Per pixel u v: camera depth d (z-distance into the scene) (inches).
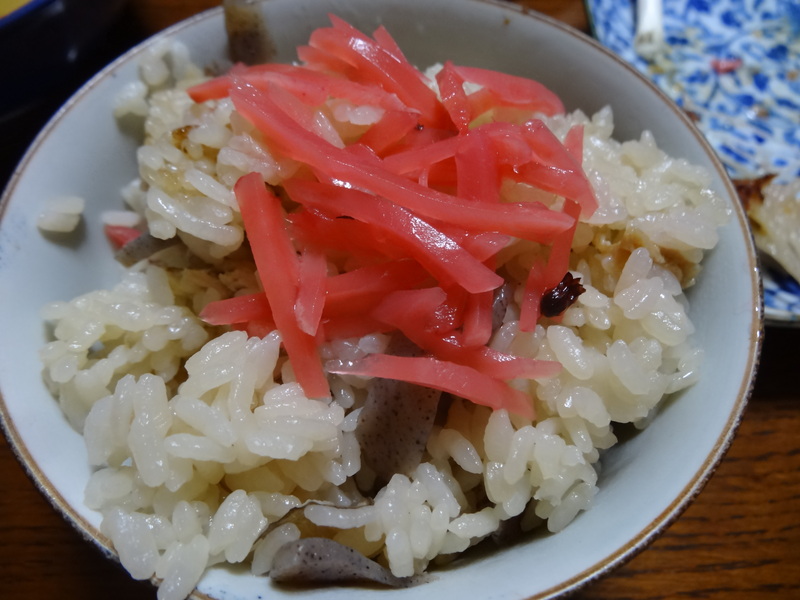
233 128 3.8
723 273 3.7
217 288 3.9
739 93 6.4
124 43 5.6
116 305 3.7
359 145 3.7
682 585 4.2
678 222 3.7
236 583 3.0
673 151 4.1
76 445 3.4
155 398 3.3
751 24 6.8
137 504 3.2
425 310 3.3
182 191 3.8
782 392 4.8
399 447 3.4
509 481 3.3
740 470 4.5
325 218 3.4
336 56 4.0
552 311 3.5
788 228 5.3
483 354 3.3
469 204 3.3
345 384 3.6
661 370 3.8
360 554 3.1
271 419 3.2
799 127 6.3
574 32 4.4
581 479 3.4
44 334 3.7
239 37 4.5
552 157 3.6
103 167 4.3
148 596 4.0
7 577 4.0
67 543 4.1
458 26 4.6
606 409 3.5
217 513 3.1
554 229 3.4
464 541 3.3
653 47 6.5
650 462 3.4
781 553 4.3
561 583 2.8
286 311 3.3
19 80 4.7
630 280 3.7
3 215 3.7
